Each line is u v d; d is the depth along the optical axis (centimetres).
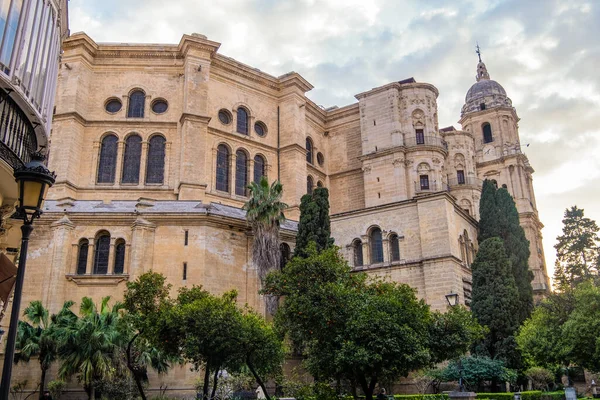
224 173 5566
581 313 3434
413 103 6325
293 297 2323
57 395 3403
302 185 5978
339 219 4903
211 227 4228
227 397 3155
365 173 6259
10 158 1677
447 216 4291
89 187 5153
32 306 3284
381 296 2330
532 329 3734
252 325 2392
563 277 7919
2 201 1964
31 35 1777
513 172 7775
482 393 3525
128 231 4156
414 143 6166
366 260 4631
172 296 3978
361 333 2112
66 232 4050
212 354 2289
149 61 5631
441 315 2516
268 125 6100
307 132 6581
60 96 5231
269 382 3866
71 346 3003
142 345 3038
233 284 4231
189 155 5116
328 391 2380
